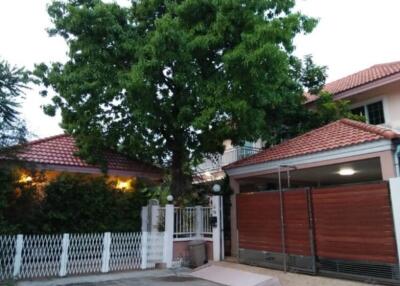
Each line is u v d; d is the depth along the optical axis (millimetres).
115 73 13406
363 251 9883
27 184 12500
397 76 16312
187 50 12406
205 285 10719
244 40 11672
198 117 12445
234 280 11047
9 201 12016
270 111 17312
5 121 11320
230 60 11711
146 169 16312
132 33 13984
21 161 12273
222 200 15078
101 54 13430
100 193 14164
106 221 14172
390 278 9258
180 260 14023
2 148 11359
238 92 12438
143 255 13242
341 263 10398
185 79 12836
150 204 15180
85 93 13430
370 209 9844
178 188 15312
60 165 14039
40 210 12703
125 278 11766
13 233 11719
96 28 13234
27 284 10586
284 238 12070
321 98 18141
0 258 10992
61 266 11773
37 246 11586
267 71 11867
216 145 15016
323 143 12609
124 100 14055
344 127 13180
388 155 10398
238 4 12156
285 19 12297
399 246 9125
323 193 11086
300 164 12867
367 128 11867
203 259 13953
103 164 14914
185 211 14773
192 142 15242
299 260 11516
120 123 14688
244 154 19562
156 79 13164
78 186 13641
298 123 18109
